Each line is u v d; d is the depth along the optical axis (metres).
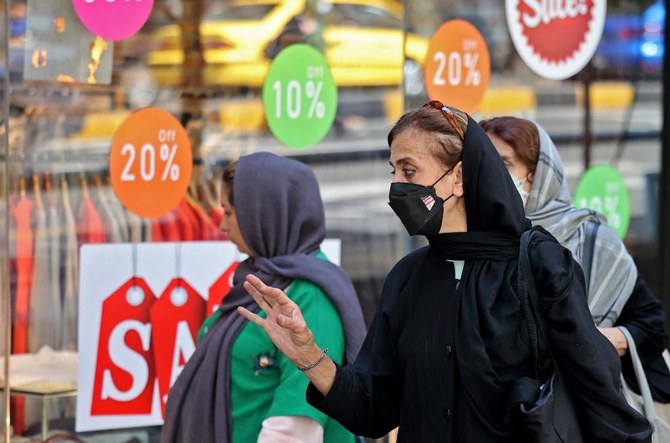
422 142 6.89
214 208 11.13
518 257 6.85
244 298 8.75
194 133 11.01
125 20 10.49
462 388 6.77
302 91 11.71
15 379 10.02
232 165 9.08
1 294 9.92
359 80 12.12
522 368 6.74
